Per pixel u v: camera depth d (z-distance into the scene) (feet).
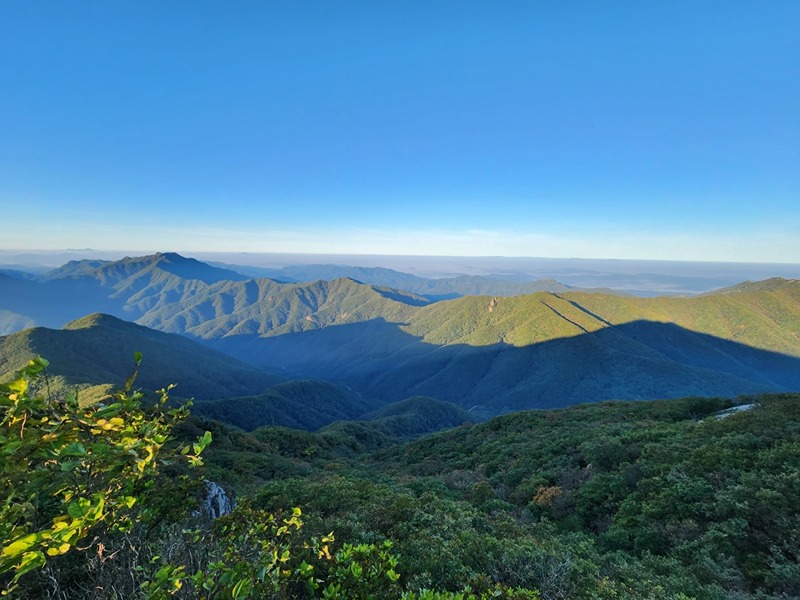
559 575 25.35
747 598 33.60
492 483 83.97
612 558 39.58
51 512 10.09
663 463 63.82
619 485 61.52
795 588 34.30
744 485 49.52
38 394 7.72
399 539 31.53
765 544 40.83
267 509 41.50
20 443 7.09
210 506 38.93
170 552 13.30
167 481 20.20
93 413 8.87
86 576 12.94
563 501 63.16
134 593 10.79
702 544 43.06
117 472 9.51
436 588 22.02
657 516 50.78
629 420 119.96
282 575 12.67
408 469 125.70
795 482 46.32
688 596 31.86
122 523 10.46
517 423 153.89
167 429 11.02
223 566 10.17
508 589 20.57
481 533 37.83
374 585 15.06
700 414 117.08
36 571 11.36
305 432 257.96
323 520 31.27
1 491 7.76
